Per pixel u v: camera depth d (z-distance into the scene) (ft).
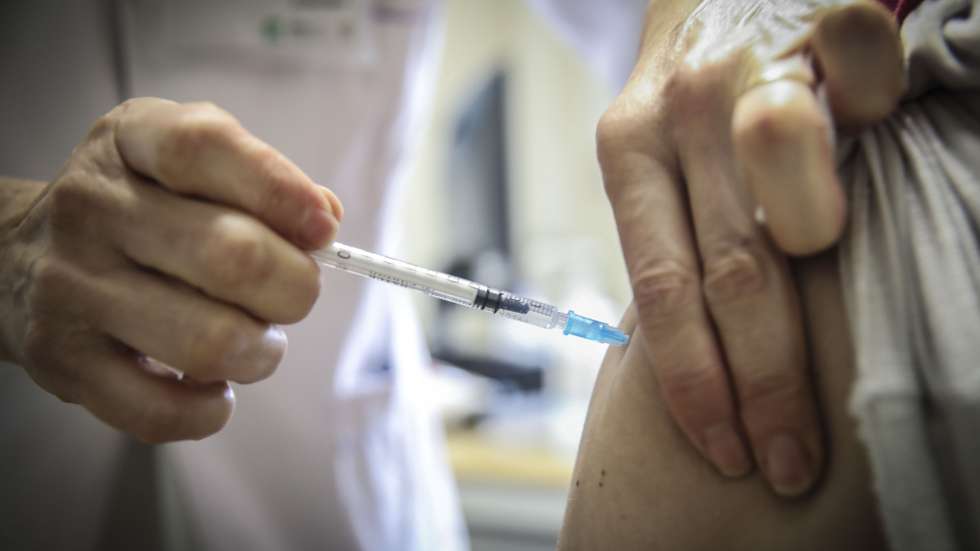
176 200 0.85
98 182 0.86
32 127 1.32
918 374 0.70
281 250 0.84
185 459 1.34
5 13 1.30
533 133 3.33
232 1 1.35
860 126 0.75
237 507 1.37
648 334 0.79
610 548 0.83
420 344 1.66
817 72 0.73
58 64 1.32
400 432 1.48
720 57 0.78
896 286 0.72
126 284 0.86
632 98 0.84
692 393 0.78
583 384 2.62
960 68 0.76
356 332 1.41
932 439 0.69
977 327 0.68
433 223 3.50
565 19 1.71
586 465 0.86
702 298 0.78
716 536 0.79
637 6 1.59
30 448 1.29
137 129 0.84
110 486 1.32
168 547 1.34
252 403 1.37
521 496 2.07
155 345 0.86
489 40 3.41
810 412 0.75
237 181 0.84
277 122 1.40
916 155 0.74
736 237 0.76
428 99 1.56
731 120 0.77
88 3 1.32
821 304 0.75
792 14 0.77
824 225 0.72
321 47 1.38
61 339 0.88
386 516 1.45
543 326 0.98
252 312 0.87
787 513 0.76
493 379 2.66
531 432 2.33
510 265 3.06
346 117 1.41
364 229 1.46
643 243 0.80
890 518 0.68
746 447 0.78
